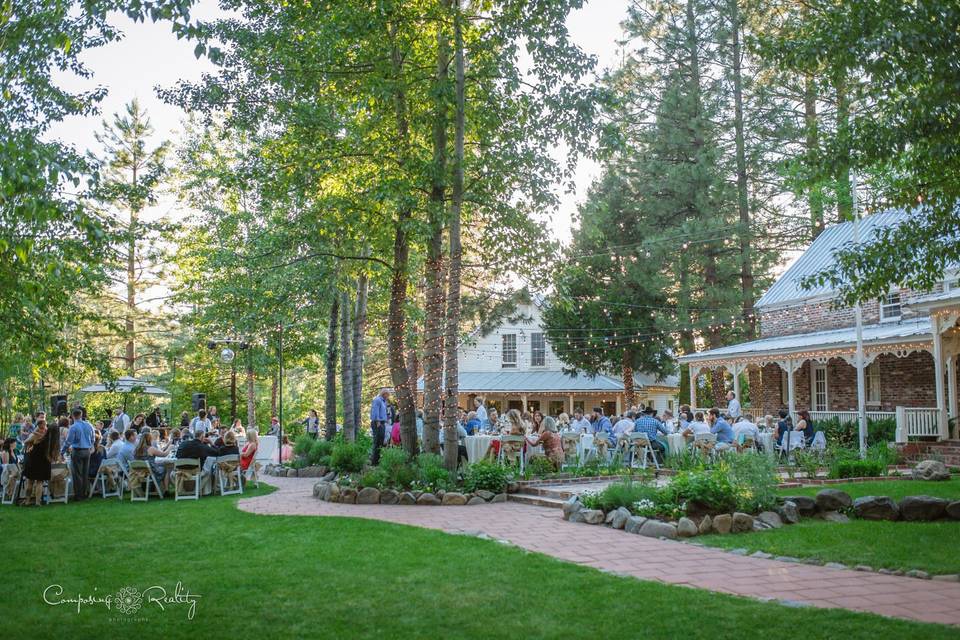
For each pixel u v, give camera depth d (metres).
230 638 5.72
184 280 30.53
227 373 37.91
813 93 10.44
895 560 8.06
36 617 6.32
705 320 34.78
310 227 17.66
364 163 17.61
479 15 16.11
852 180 19.08
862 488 14.08
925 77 8.65
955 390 20.89
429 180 15.95
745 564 8.23
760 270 37.34
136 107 33.75
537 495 14.26
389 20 15.33
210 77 16.11
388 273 20.06
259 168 17.31
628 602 6.55
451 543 9.42
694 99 35.81
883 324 25.67
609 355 36.72
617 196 37.69
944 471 15.45
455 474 14.71
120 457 16.39
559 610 6.33
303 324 27.80
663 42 38.31
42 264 9.91
